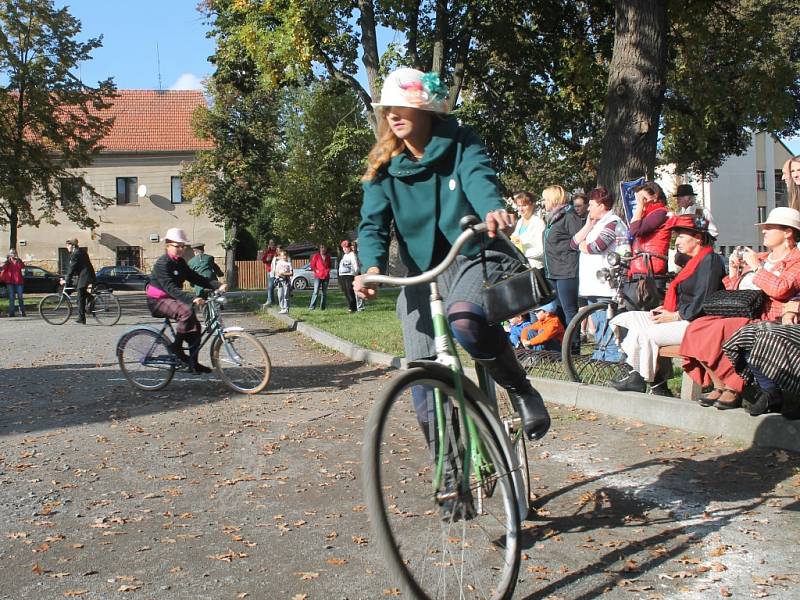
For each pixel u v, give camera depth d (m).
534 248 10.11
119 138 53.31
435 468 3.08
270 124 49.25
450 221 3.45
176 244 9.39
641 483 4.98
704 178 32.56
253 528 4.45
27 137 36.09
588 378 7.81
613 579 3.57
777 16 28.38
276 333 17.36
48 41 33.59
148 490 5.26
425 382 3.08
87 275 21.22
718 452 5.56
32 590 3.65
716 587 3.47
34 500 5.06
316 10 19.98
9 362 12.48
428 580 2.96
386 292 33.09
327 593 3.54
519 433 4.10
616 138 14.23
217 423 7.42
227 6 22.80
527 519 4.39
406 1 20.25
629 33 14.10
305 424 7.28
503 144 24.69
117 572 3.85
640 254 7.80
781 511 4.36
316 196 48.69
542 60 23.34
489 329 3.33
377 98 21.41
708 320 6.07
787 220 5.75
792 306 5.72
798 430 5.36
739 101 19.25
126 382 10.11
